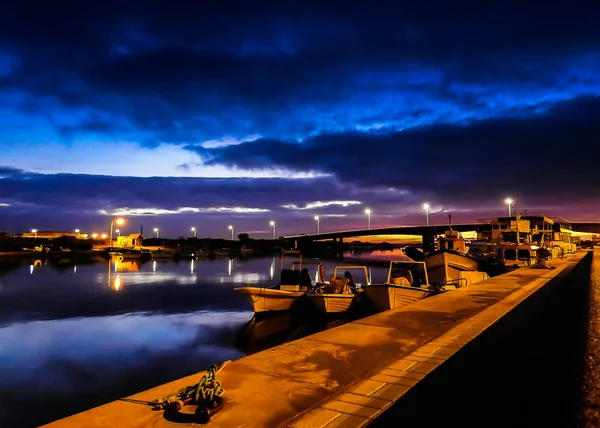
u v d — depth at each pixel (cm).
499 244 4131
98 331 2006
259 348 1672
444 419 572
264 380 693
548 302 1645
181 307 2731
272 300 2173
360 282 4325
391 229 13288
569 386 708
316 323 2023
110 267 6619
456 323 1182
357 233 14538
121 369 1401
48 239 14362
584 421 575
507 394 668
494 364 821
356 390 659
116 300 3034
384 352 873
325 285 2230
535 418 583
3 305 2802
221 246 16712
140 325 2145
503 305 1537
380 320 1215
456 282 2700
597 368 807
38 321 2256
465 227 11631
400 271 2853
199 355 1577
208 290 3625
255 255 12712
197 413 528
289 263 8275
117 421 529
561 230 6944
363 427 538
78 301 2981
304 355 841
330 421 548
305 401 610
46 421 987
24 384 1244
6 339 1833
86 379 1294
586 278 2617
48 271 5697
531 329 1150
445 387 693
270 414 562
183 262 8456
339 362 799
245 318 2328
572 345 984
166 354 1588
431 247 4619
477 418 579
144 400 598
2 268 6172
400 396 647
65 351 1630
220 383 632
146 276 5019
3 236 13625
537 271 3162
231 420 539
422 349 909
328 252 17125
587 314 1393
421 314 1320
